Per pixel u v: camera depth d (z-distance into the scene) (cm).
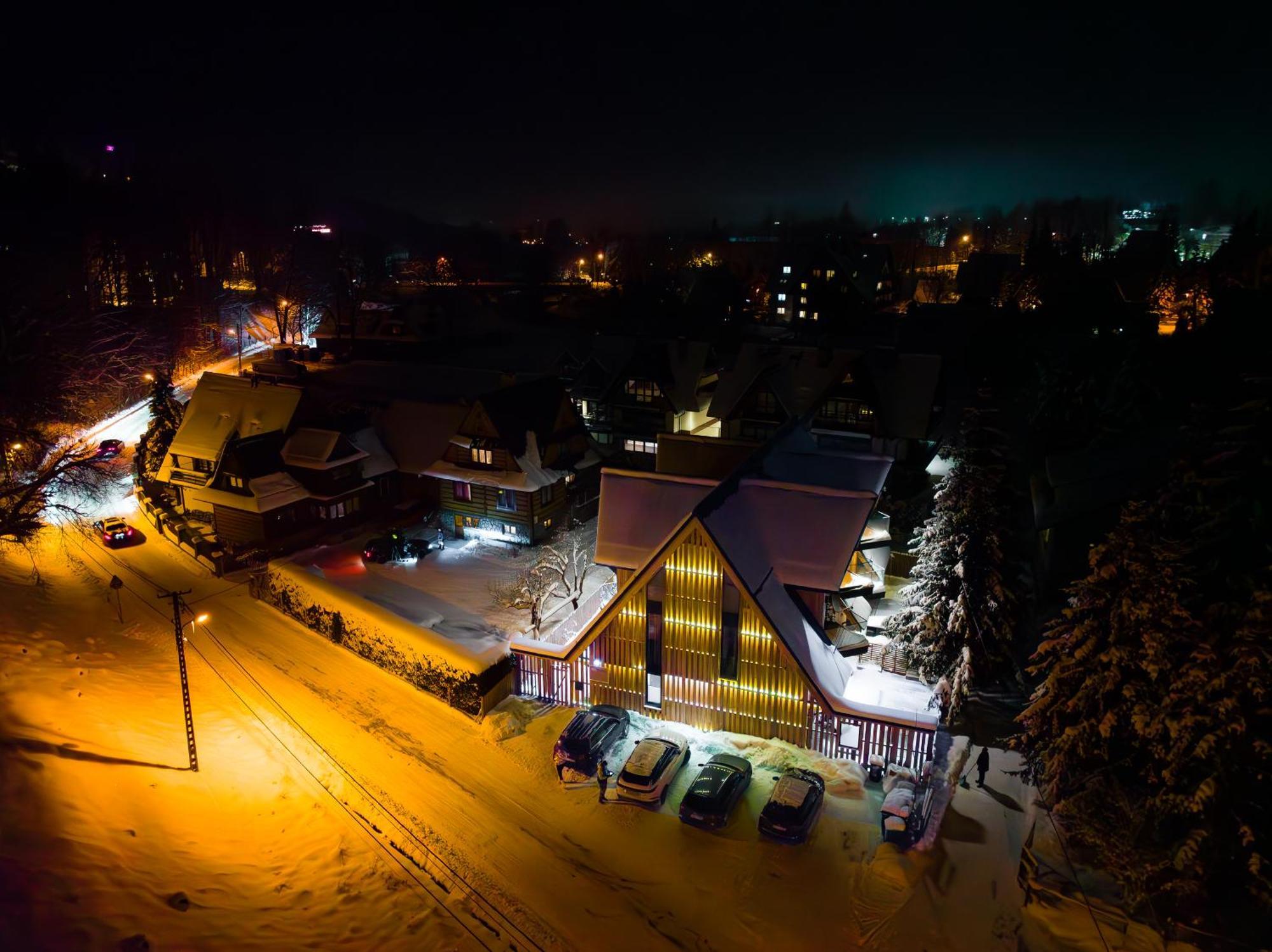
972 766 2764
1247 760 1948
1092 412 5047
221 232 13125
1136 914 2100
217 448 4944
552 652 3142
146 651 3528
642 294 12388
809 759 2822
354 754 2869
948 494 3039
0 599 3744
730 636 2902
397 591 4125
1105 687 2195
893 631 3344
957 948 2086
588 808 2628
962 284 12031
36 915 1784
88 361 5503
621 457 5922
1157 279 9819
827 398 5469
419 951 2038
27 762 2336
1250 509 2234
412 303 11150
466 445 4778
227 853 2284
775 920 2186
